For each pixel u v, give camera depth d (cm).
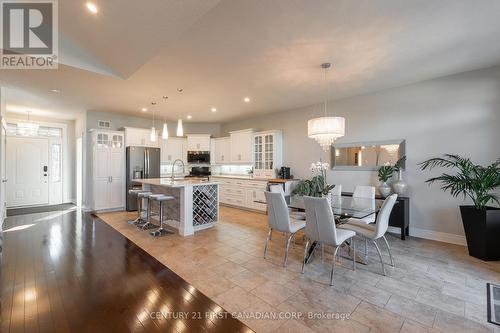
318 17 227
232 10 215
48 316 192
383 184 424
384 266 291
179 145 773
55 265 288
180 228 417
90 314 196
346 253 334
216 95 474
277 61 321
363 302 214
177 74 363
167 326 182
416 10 217
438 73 371
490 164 350
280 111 625
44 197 709
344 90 448
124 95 470
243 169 754
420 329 179
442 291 234
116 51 288
